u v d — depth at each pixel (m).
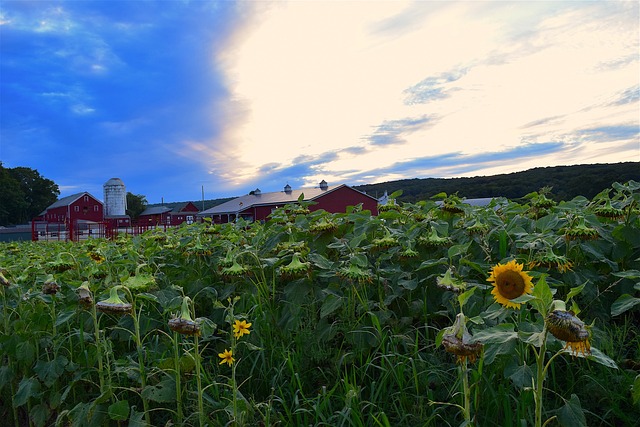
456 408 2.47
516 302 1.65
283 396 2.71
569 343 1.53
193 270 4.58
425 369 2.66
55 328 3.30
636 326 3.05
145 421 2.63
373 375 2.87
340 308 3.35
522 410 2.12
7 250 8.32
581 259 3.27
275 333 3.35
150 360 3.00
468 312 2.66
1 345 3.44
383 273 3.35
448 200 4.58
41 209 97.38
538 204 4.20
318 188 49.19
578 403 1.83
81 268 4.45
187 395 2.82
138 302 3.45
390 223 4.49
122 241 7.67
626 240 3.29
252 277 3.83
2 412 3.88
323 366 3.10
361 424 2.32
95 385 3.13
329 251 4.16
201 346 3.55
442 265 3.32
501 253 3.37
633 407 2.30
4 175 89.31
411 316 3.13
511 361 2.12
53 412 3.57
